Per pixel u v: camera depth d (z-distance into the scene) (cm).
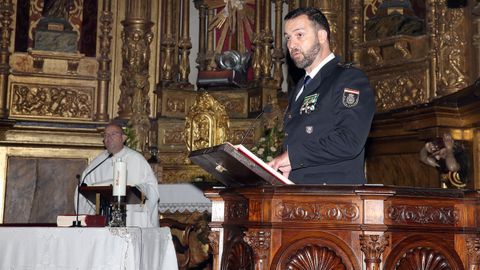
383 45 747
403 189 276
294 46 333
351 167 315
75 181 809
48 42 837
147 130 816
